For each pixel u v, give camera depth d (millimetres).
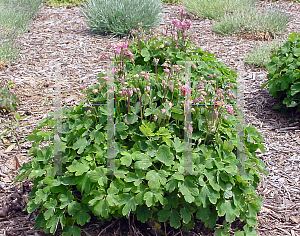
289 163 3217
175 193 2158
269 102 4258
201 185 2113
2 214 2475
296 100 3926
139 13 6285
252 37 6219
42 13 7203
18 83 4340
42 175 2334
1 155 3129
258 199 2369
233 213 2150
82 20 6809
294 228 2496
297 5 8164
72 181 2150
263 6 8086
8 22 6078
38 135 2488
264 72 4965
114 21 6121
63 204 2092
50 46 5496
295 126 3785
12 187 2754
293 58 3908
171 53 2930
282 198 2799
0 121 3609
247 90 4543
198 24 6918
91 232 2283
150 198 2031
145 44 3127
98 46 5570
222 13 7203
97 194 2070
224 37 6238
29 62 4926
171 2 8352
